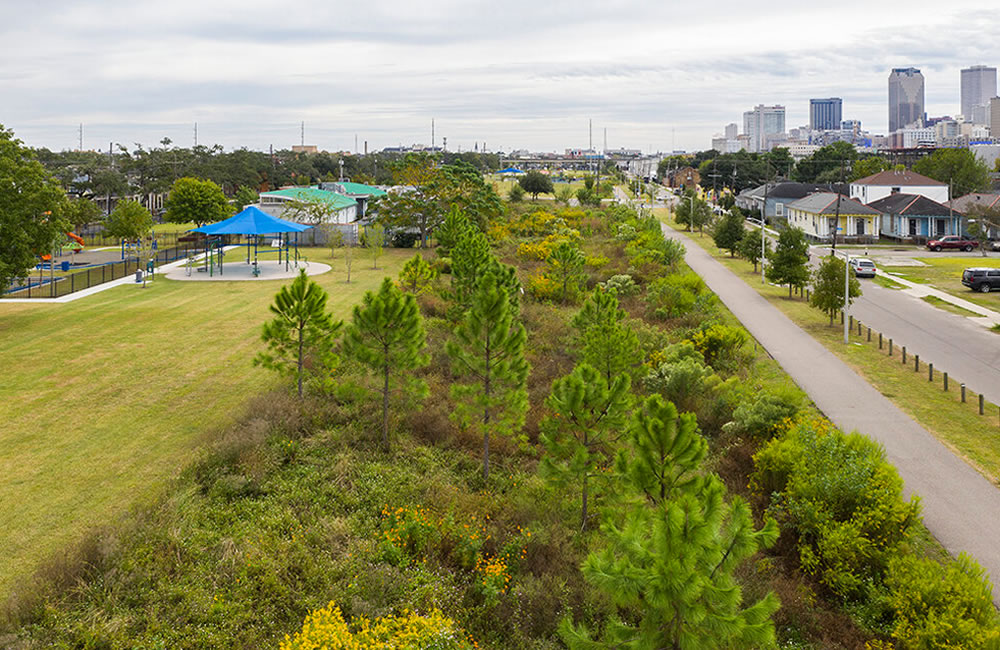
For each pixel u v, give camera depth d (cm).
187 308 3756
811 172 13688
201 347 2942
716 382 2336
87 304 3847
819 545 1448
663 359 2656
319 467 1833
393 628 1157
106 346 2948
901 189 8662
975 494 1753
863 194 8762
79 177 11306
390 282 2016
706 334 2917
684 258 6062
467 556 1454
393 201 6506
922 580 1251
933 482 1820
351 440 2000
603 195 13262
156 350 2891
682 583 916
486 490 1764
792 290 4544
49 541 1434
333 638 1064
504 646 1252
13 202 3162
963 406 2377
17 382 2450
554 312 3600
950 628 1145
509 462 1953
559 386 1606
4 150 3206
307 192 7256
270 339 2170
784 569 1467
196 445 1894
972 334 3409
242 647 1172
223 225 4956
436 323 3206
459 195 6575
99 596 1243
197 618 1219
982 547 1518
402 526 1509
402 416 2139
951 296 4391
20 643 1112
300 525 1542
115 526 1436
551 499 1692
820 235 7650
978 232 6700
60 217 3428
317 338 2180
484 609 1322
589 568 991
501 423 1839
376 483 1758
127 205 6488
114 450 1886
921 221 7375
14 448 1888
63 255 6262
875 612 1312
